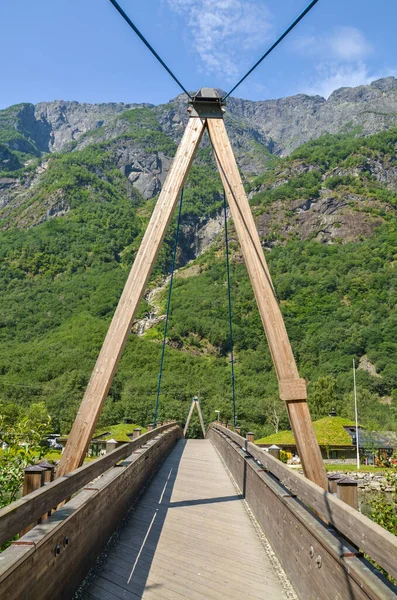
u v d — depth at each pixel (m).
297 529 3.74
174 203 6.88
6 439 6.39
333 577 2.76
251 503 6.52
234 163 6.99
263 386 67.19
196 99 7.22
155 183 197.50
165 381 67.81
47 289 116.12
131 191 189.50
